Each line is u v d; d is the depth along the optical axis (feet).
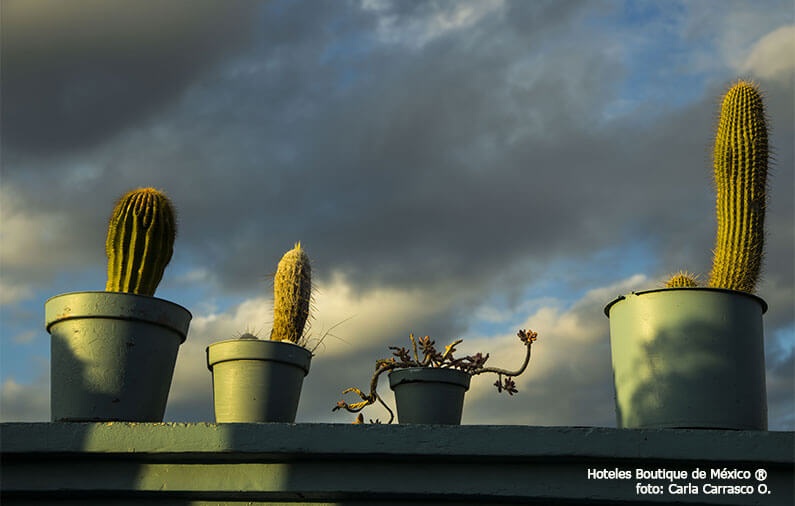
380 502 10.91
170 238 13.37
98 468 10.82
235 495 10.87
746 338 12.52
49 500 10.93
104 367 11.84
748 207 13.93
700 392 12.07
